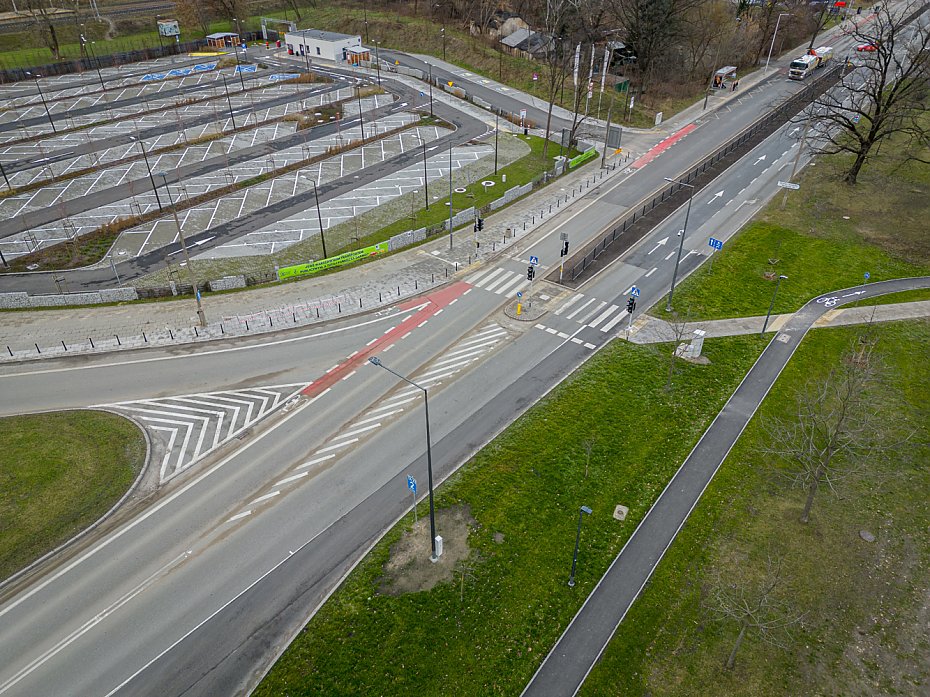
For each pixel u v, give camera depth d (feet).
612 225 185.16
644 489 102.01
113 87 314.14
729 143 238.48
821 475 103.96
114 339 137.18
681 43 288.51
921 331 139.74
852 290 154.81
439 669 76.89
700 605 84.53
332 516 97.81
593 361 131.03
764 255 168.45
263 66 350.23
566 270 163.32
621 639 80.53
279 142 247.50
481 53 341.21
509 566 89.30
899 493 101.81
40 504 99.25
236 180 214.69
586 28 291.99
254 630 81.87
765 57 341.82
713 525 96.17
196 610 84.43
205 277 159.94
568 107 279.28
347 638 80.33
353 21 394.52
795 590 86.69
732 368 129.18
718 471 105.50
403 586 86.58
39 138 251.19
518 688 75.36
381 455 108.78
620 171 220.23
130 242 176.24
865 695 74.90
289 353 133.80
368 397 122.01
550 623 82.38
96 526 96.27
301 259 168.45
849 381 103.40
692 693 74.95
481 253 171.01
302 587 87.20
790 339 137.80
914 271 161.99
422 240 177.37
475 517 96.73
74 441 111.34
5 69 326.24
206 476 104.99
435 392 123.13
